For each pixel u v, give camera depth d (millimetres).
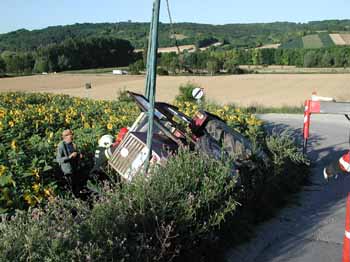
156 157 6949
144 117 8039
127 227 4727
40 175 7426
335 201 9312
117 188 5738
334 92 48125
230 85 57188
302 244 6949
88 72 89500
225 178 6371
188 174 6031
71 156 8000
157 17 6016
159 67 73562
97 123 12523
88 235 4270
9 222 4434
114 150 7727
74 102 22219
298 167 10477
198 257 5508
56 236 3930
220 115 14961
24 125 12031
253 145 8484
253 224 7438
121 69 94250
